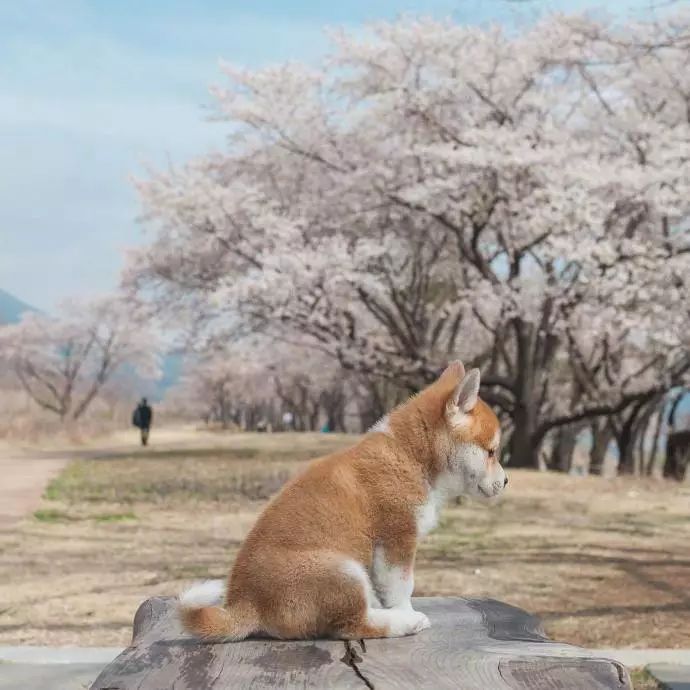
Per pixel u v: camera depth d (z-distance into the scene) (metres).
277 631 3.05
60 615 7.14
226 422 70.81
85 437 34.91
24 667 5.62
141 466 20.95
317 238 22.34
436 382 3.57
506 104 20.91
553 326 20.91
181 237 24.25
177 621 3.23
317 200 22.64
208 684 2.61
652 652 5.96
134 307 26.64
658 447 35.69
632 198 18.75
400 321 27.55
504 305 20.36
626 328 20.28
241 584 3.10
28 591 8.02
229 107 21.92
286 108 21.86
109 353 51.62
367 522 3.20
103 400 60.31
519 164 18.64
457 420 3.33
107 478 18.06
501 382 21.53
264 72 21.95
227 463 21.48
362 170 20.95
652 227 21.22
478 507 13.53
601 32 18.36
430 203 20.45
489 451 3.38
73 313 50.66
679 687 5.22
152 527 11.89
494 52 20.11
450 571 8.82
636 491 15.65
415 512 3.25
